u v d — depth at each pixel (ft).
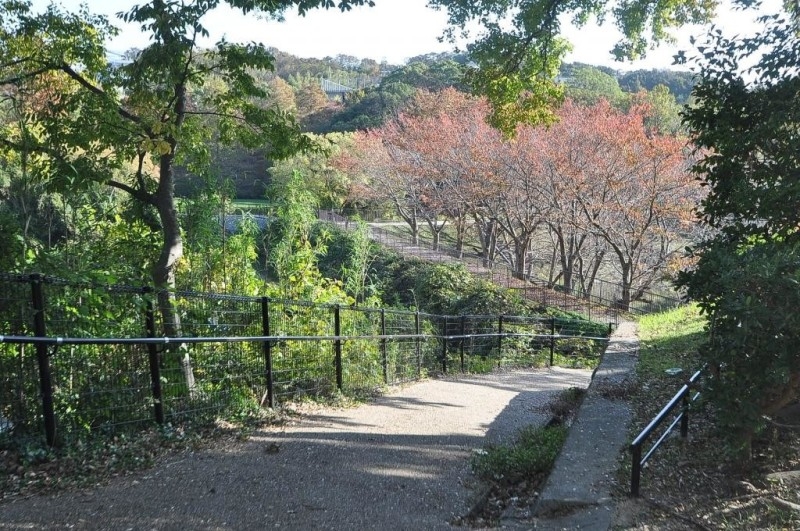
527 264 127.03
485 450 20.35
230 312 23.08
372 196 139.74
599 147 90.58
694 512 13.80
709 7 40.65
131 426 18.11
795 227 17.40
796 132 17.06
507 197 103.50
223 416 21.45
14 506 12.89
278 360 26.32
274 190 40.88
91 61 25.40
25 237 20.51
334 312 29.94
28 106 26.78
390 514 14.42
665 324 50.11
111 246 29.12
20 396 15.19
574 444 19.13
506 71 41.83
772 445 16.26
